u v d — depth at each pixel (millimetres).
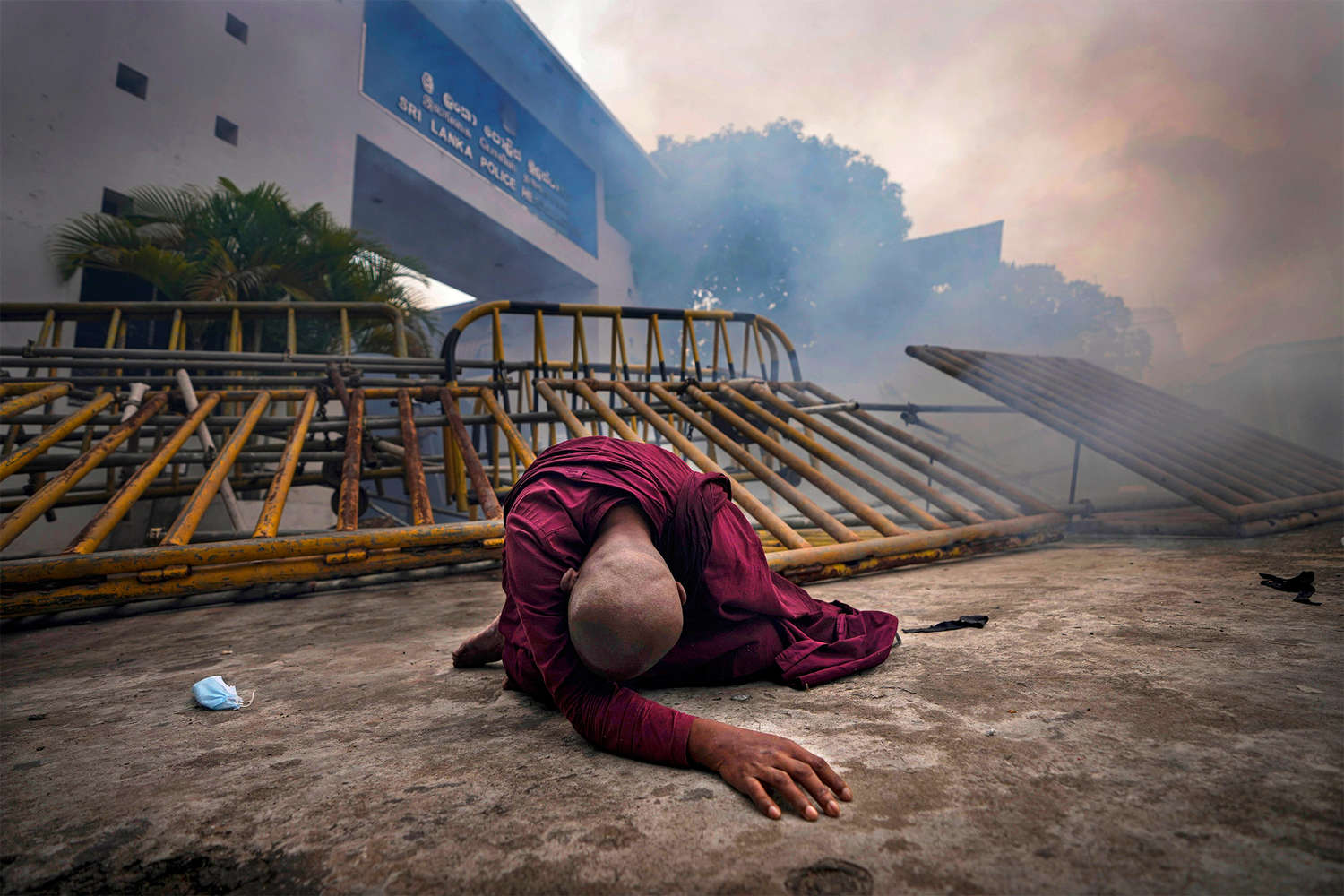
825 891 875
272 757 1467
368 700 1870
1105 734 1310
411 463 4234
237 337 6562
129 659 2529
